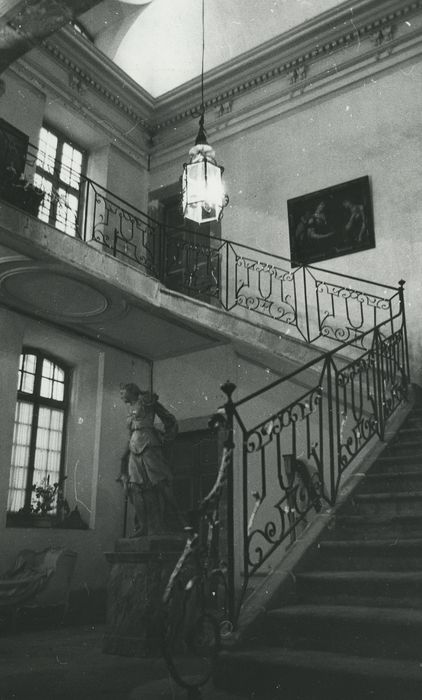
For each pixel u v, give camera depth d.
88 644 6.95
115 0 13.28
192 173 8.34
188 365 11.16
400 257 10.04
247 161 12.12
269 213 11.60
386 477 5.62
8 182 7.48
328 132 11.30
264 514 9.41
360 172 10.77
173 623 5.60
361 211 10.55
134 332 10.21
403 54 10.79
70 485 10.16
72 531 9.61
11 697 4.34
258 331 9.16
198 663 5.57
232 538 4.29
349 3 10.84
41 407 10.17
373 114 10.90
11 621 8.08
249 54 11.98
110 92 12.41
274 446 9.66
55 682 4.81
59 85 11.47
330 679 3.31
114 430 10.70
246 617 4.07
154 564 6.21
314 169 11.29
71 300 9.05
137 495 7.05
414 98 10.54
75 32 11.20
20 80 10.73
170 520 7.16
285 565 4.55
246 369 10.39
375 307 9.12
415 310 9.68
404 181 10.31
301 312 10.78
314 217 11.01
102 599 9.77
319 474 5.29
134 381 11.21
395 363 7.91
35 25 6.08
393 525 4.86
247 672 3.62
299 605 4.27
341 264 10.59
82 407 10.55
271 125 12.02
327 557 4.72
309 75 11.74
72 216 11.79
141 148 13.28
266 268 11.34
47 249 7.64
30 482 9.73
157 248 12.70
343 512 5.25
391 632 3.60
